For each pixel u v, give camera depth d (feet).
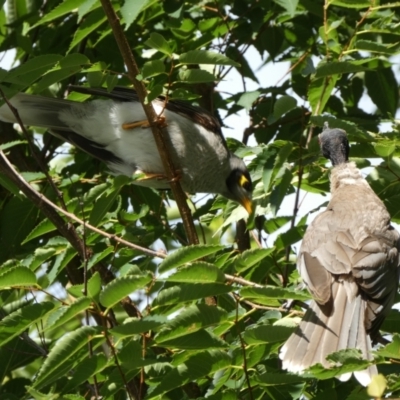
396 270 28.45
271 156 33.01
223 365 25.50
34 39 43.45
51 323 23.29
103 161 40.40
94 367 24.49
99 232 29.19
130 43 42.01
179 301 24.11
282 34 41.98
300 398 29.04
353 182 32.12
